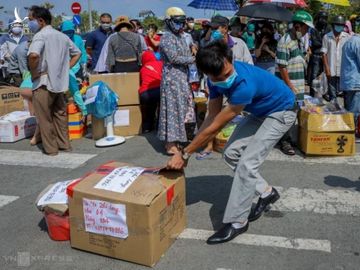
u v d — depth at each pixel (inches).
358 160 221.9
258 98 138.9
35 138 274.5
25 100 315.9
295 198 176.9
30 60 228.2
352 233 147.3
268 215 161.6
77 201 131.4
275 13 303.6
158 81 283.4
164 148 258.5
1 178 214.5
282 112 141.8
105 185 130.0
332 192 182.4
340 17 322.0
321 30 405.1
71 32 358.3
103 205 126.5
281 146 240.4
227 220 143.9
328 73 361.1
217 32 256.7
